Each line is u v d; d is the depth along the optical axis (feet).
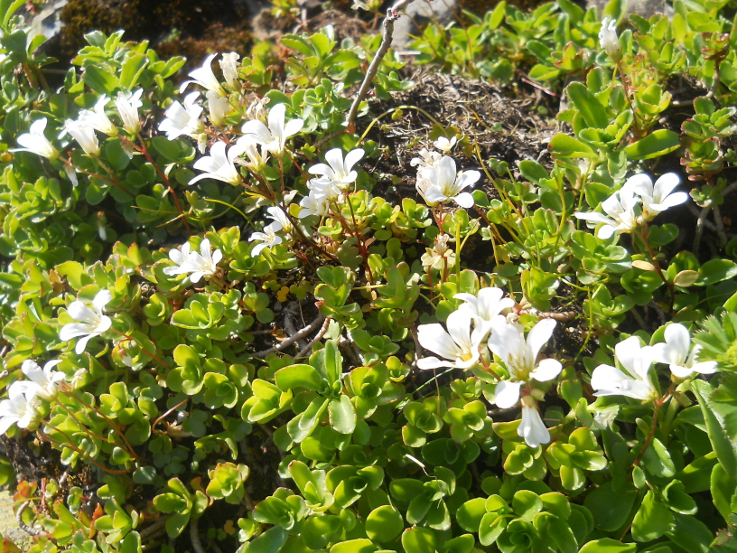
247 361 0.60
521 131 0.75
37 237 0.69
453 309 0.56
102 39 0.78
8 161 0.75
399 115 0.74
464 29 0.89
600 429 0.50
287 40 0.73
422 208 0.64
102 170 0.70
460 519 0.48
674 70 0.70
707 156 0.61
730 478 0.46
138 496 0.60
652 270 0.56
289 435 0.54
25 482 0.64
